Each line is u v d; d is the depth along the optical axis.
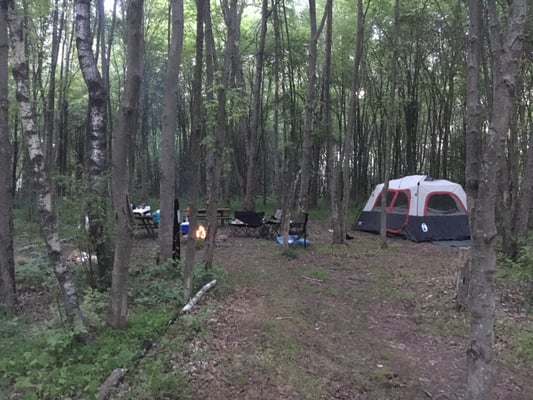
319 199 27.05
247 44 20.12
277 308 6.61
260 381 4.41
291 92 18.19
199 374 4.43
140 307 6.27
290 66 18.08
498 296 7.26
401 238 14.38
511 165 11.31
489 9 4.36
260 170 28.28
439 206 14.27
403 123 21.12
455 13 12.80
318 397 4.24
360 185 25.09
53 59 15.33
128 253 5.38
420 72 20.94
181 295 6.72
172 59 8.20
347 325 6.14
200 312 5.95
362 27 13.01
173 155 8.45
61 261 4.98
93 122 6.71
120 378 4.18
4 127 7.18
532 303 6.91
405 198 14.84
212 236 8.09
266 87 25.17
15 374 4.25
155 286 7.04
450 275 8.84
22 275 8.37
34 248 11.64
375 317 6.58
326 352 5.23
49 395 3.89
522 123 14.30
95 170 6.71
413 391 4.50
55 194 6.90
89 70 6.67
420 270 9.45
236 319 6.00
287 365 4.77
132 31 5.00
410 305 7.11
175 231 8.66
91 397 3.80
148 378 4.12
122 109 5.12
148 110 24.97
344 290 7.90
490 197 3.26
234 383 4.33
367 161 25.42
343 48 18.94
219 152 8.06
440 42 18.75
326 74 12.91
